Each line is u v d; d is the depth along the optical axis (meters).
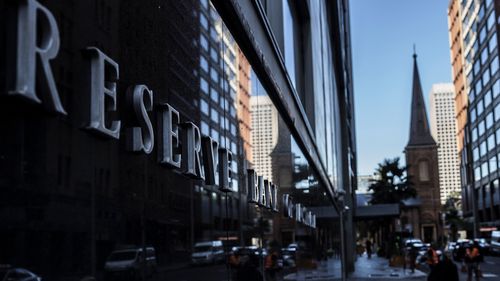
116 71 3.25
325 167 22.12
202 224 4.99
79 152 2.86
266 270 8.07
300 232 12.39
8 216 2.29
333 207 26.00
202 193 5.04
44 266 2.53
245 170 7.11
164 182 4.07
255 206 7.58
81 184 2.88
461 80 116.00
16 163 2.35
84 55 2.96
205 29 5.53
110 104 3.15
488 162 93.12
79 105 2.88
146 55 3.86
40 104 2.46
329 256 21.11
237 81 7.01
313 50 18.34
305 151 14.70
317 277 16.16
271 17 11.09
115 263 3.22
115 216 3.26
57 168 2.65
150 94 3.79
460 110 118.81
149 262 3.74
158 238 3.92
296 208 11.91
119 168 3.33
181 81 4.62
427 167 127.56
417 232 121.88
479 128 99.88
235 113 6.76
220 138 5.87
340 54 34.94
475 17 100.12
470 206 109.19
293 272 10.93
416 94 131.50
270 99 9.67
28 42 2.35
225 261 5.75
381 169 79.56
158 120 3.99
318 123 19.39
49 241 2.57
